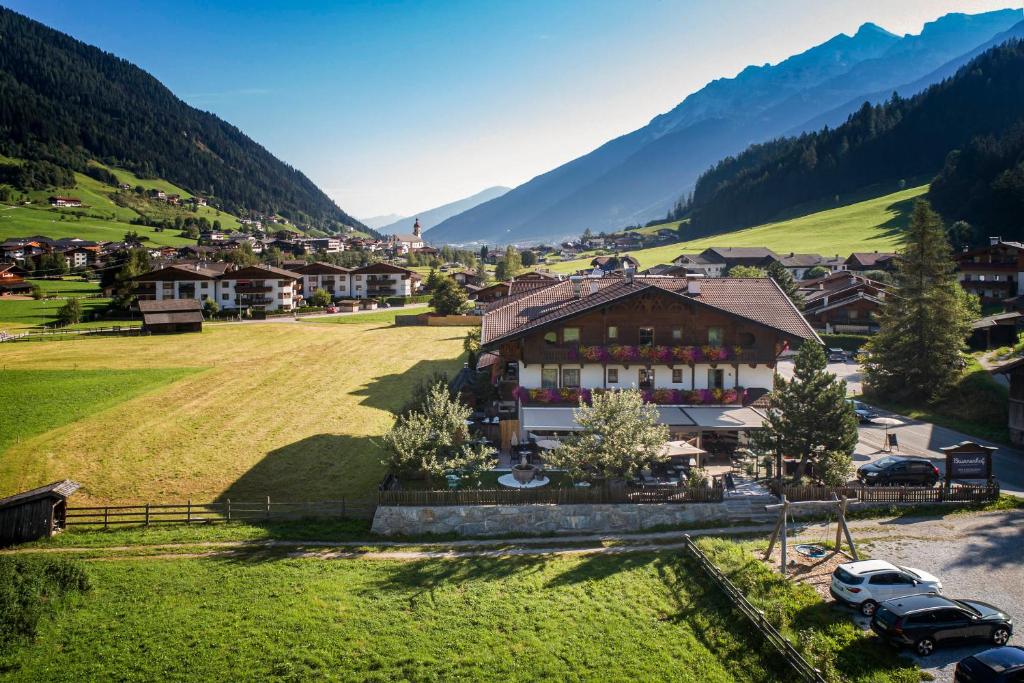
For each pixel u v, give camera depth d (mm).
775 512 40125
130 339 109500
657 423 46750
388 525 40156
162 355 94938
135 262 151750
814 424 41125
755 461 44312
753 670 25594
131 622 30172
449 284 130500
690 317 52500
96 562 36344
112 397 70000
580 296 59375
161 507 42219
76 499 45062
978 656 22938
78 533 40469
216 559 36594
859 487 40312
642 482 43219
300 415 64438
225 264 175625
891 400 69188
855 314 109938
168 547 38375
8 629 29172
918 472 43688
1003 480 45000
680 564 34344
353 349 99375
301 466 50969
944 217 191500
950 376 65750
